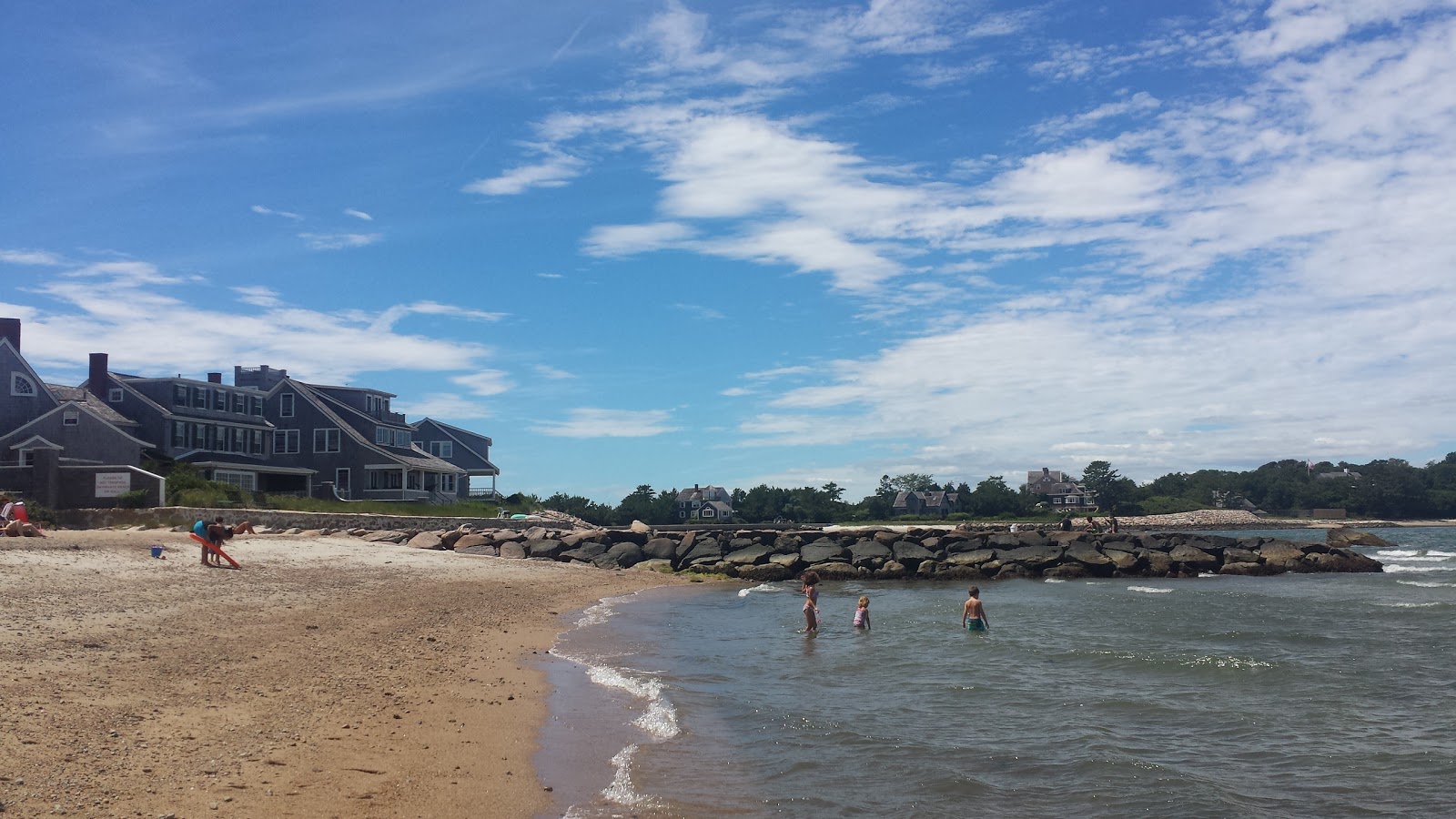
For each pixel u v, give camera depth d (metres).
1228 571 48.12
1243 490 166.50
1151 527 138.38
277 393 62.44
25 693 10.45
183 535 32.78
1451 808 10.69
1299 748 13.24
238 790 8.42
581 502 108.50
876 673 18.27
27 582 18.69
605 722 13.18
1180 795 10.92
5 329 52.78
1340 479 164.38
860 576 44.41
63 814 7.24
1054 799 10.77
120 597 18.17
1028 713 15.02
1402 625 26.72
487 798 9.39
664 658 19.33
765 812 9.94
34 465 39.50
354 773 9.45
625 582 37.38
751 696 15.79
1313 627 26.28
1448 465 169.62
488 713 12.87
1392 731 14.27
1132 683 17.58
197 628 16.03
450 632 19.69
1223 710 15.50
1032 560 46.72
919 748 12.69
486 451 83.25
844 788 10.89
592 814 9.41
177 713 10.56
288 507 49.31
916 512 137.88
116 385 55.41
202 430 56.81
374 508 53.06
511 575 34.44
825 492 131.50
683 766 11.34
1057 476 164.88
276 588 22.64
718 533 46.91
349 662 14.94
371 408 68.50
